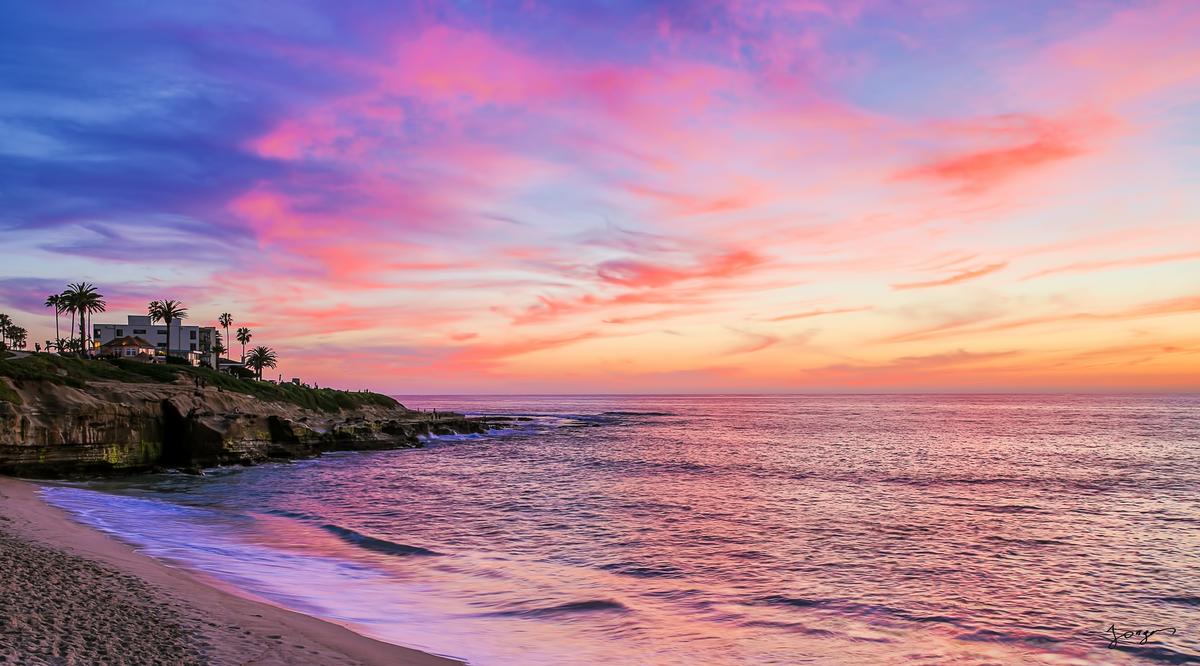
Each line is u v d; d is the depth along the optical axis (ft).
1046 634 52.60
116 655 34.12
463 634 48.88
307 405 351.05
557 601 58.59
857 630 52.85
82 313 346.95
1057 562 76.43
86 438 148.56
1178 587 66.49
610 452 241.76
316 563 70.85
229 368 458.91
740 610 57.36
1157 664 46.73
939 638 51.31
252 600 52.42
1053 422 453.58
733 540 87.61
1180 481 152.05
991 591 64.49
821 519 103.71
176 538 80.12
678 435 342.03
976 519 103.96
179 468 168.25
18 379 146.10
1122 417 530.68
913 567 73.67
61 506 97.96
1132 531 94.94
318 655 39.04
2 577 46.78
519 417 580.71
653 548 82.58
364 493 135.44
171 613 43.80
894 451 235.61
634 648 47.42
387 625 50.03
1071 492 134.62
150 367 286.05
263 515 104.99
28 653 32.27
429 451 252.42
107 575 52.70
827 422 471.62
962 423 445.37
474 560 74.95
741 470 177.58
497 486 146.92
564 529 95.25
